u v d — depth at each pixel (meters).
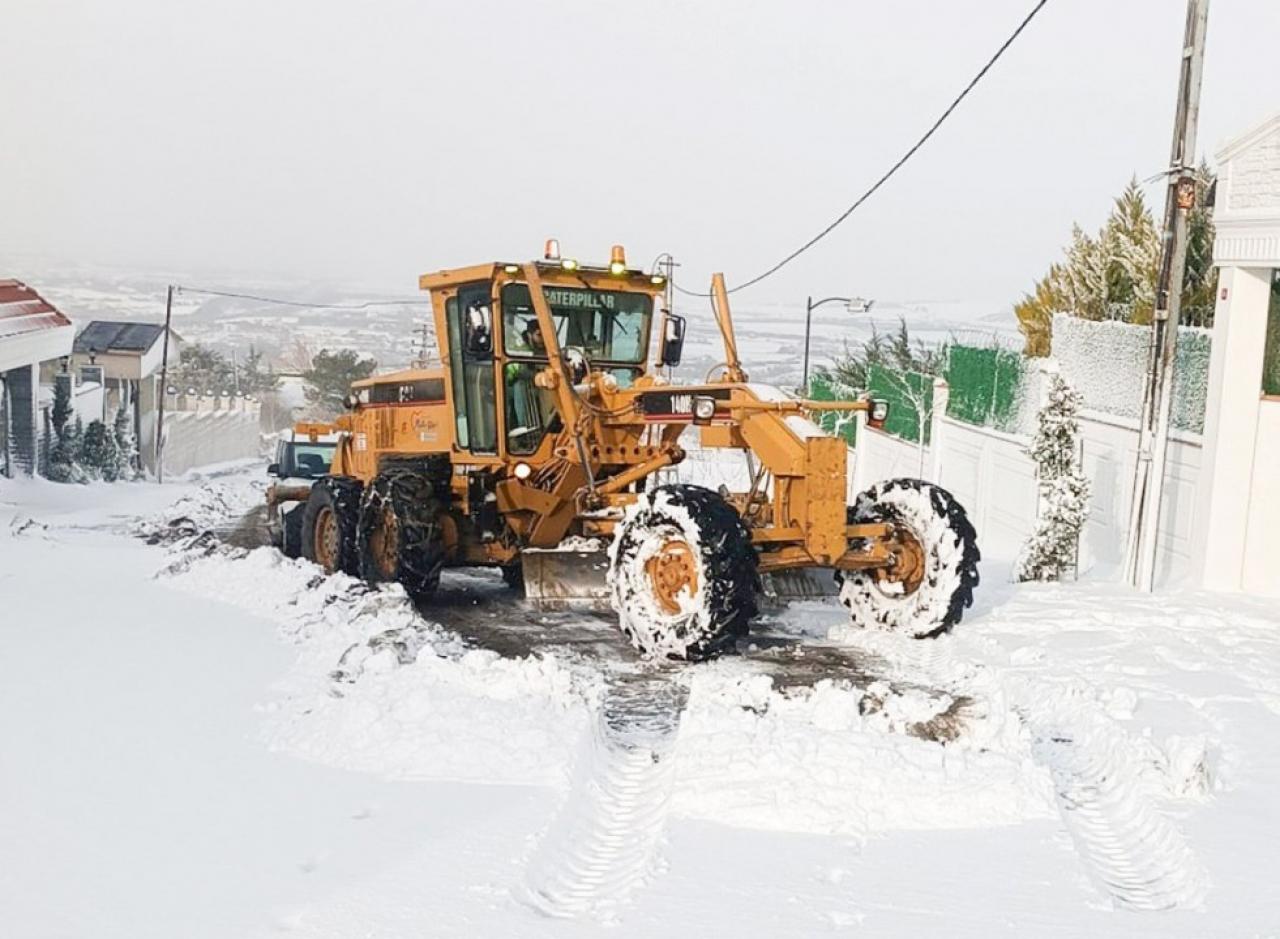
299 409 94.31
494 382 9.70
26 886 4.18
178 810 4.92
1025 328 19.20
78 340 47.56
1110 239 17.89
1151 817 4.99
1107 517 12.23
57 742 5.79
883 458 19.89
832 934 3.84
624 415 8.98
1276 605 9.57
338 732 5.82
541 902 4.20
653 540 7.83
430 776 5.37
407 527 9.78
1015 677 7.13
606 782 5.55
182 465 52.94
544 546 9.76
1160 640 8.16
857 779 5.12
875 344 24.02
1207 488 10.45
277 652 7.73
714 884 4.23
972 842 4.66
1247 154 10.14
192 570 10.84
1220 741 5.92
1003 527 14.31
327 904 4.03
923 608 8.29
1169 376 10.35
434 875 4.27
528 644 8.52
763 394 8.10
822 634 8.80
